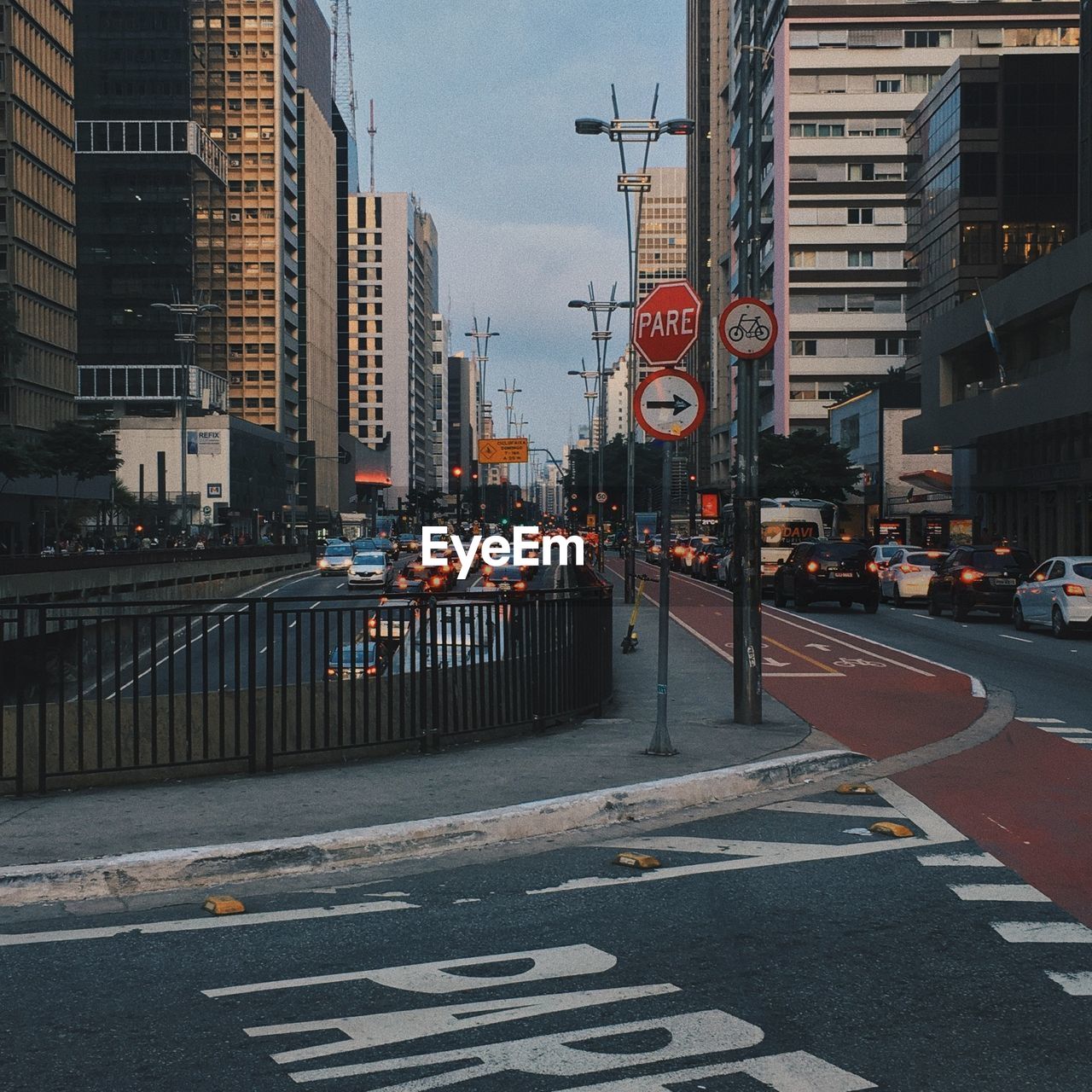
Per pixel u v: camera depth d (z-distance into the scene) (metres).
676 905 6.37
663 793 8.97
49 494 74.88
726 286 145.12
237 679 10.05
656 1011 4.80
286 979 5.23
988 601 29.67
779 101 113.56
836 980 5.18
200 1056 4.37
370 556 58.28
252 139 139.62
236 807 8.55
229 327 139.12
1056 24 110.56
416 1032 4.59
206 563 55.34
